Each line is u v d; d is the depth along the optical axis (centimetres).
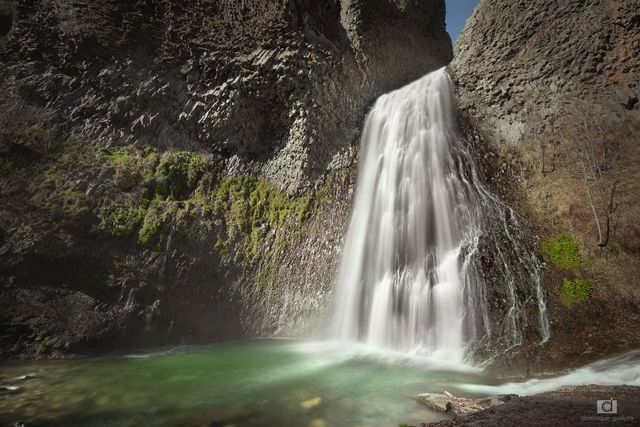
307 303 1105
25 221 909
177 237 1070
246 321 1082
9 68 1053
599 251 823
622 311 733
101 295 952
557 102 1075
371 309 1030
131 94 1144
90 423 525
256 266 1141
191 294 1051
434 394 569
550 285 809
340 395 608
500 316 809
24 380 723
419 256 1047
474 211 1024
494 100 1196
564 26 1103
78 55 1109
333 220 1215
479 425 428
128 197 1055
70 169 1010
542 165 1026
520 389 602
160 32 1180
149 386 683
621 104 981
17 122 998
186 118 1212
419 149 1214
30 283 894
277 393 630
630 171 891
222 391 648
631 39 1001
